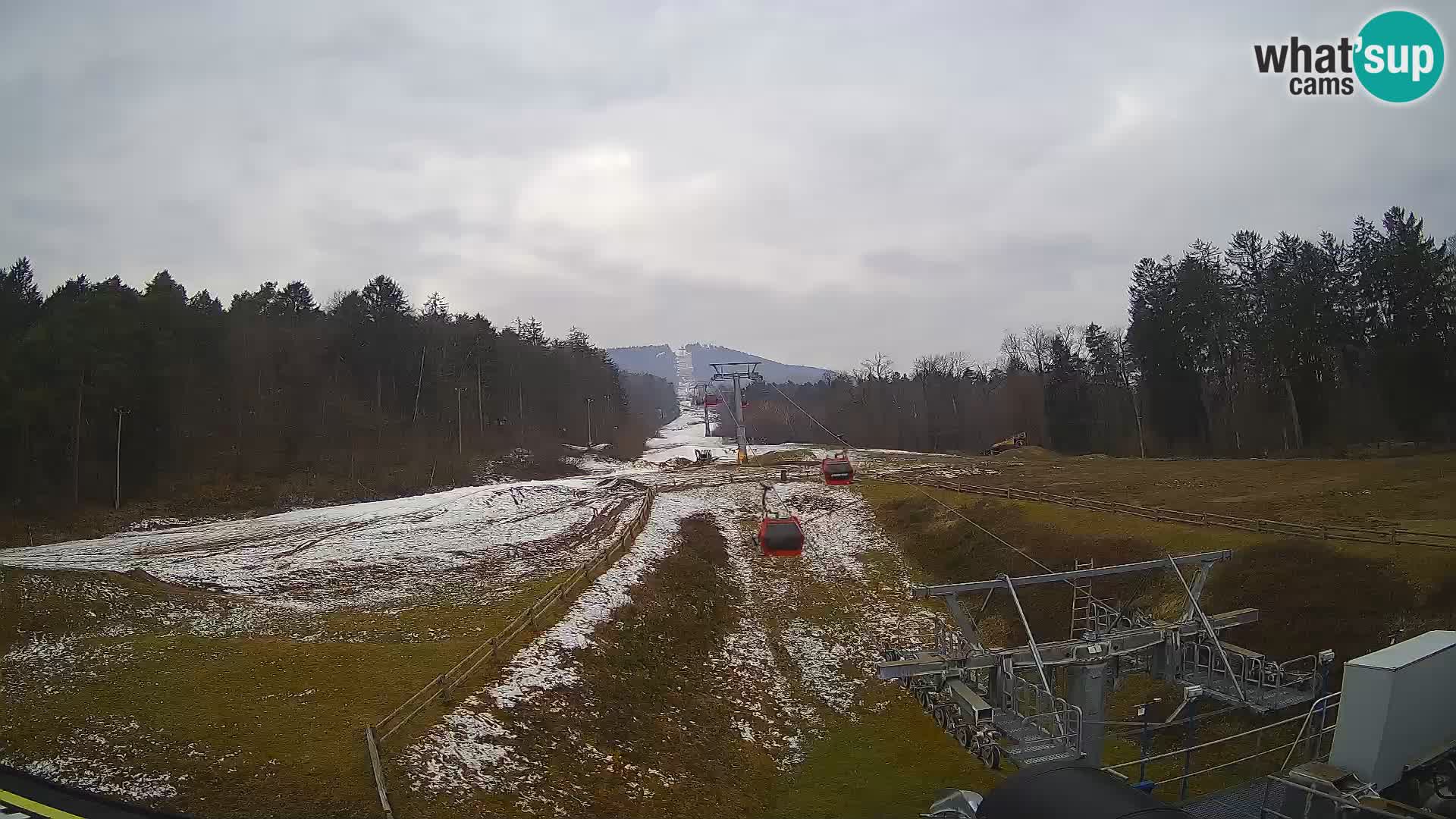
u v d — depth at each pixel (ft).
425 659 84.17
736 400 284.82
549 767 68.18
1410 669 41.39
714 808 71.87
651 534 159.53
